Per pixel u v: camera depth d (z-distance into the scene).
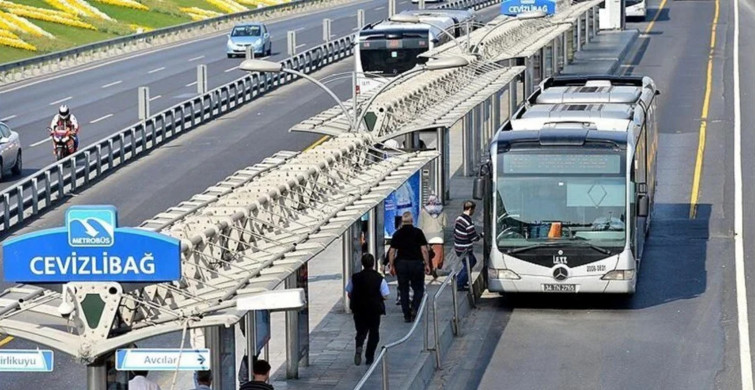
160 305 35.78
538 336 66.12
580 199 69.94
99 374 34.56
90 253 33.84
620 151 69.88
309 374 57.31
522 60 121.12
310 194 53.56
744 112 136.75
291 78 171.00
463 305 70.12
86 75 179.88
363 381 47.44
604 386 57.75
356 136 66.38
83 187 106.56
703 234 88.19
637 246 73.25
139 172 112.62
